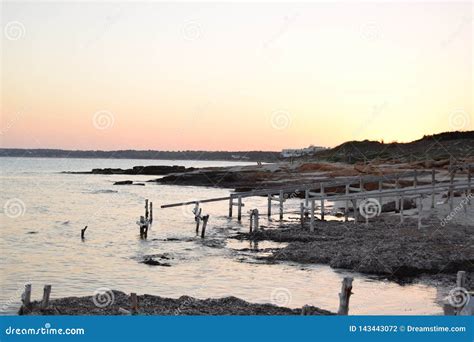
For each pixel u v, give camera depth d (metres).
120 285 32.00
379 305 26.33
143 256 40.72
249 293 29.61
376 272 32.84
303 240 43.72
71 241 48.97
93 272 35.59
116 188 124.44
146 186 131.62
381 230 44.47
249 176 126.44
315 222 53.41
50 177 175.00
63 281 33.19
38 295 29.81
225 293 29.67
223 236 49.78
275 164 151.12
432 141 129.12
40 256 41.59
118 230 56.44
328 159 142.38
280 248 40.94
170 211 76.38
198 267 36.25
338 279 31.86
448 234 40.06
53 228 58.09
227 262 37.53
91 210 77.31
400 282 30.80
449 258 33.00
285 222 58.53
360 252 35.47
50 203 87.81
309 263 35.78
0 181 147.88
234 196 59.53
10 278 33.97
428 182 69.00
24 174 193.88
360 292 28.75
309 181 98.38
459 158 100.44
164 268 36.31
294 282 31.48
